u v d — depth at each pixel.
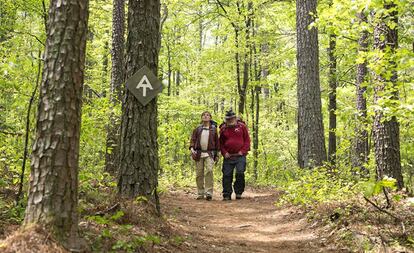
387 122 8.00
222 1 20.05
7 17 12.52
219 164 20.61
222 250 5.89
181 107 19.02
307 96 12.07
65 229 3.81
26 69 7.40
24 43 11.43
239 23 19.95
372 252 5.31
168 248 5.20
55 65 3.88
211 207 9.93
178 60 26.12
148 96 6.53
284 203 9.72
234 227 7.91
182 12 20.91
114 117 9.78
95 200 6.30
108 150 8.95
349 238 5.89
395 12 7.52
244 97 21.95
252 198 11.88
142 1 6.59
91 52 20.31
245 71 21.86
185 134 15.82
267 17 19.25
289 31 18.94
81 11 3.99
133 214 5.62
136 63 6.55
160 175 15.32
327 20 7.46
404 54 6.28
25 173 6.67
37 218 3.74
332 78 17.16
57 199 3.80
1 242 3.66
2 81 6.32
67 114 3.88
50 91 3.86
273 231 7.63
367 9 6.27
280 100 26.97
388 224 6.14
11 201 5.69
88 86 17.69
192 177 16.19
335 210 7.23
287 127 28.19
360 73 13.81
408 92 6.60
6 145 7.00
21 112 7.50
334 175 9.63
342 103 18.91
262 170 22.08
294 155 25.69
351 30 7.34
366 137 12.40
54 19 3.92
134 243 4.66
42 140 3.83
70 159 3.89
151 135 6.61
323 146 11.99
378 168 8.03
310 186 8.54
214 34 21.41
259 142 24.94
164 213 7.79
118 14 13.36
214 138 11.46
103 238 4.54
